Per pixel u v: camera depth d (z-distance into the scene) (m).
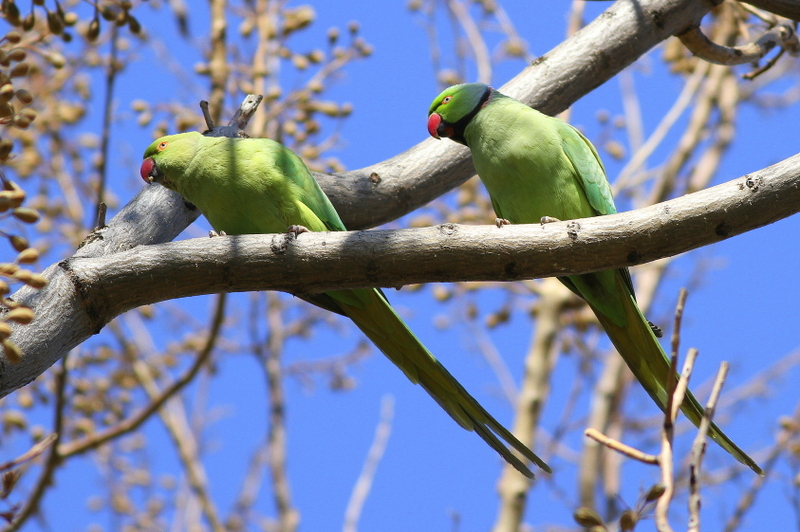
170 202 8.67
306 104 11.36
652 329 8.49
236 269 6.34
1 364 5.98
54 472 10.08
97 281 6.33
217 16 12.11
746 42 11.29
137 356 13.34
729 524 10.88
